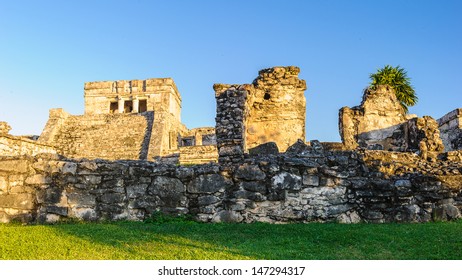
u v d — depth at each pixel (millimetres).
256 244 6543
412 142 18234
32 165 8625
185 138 37250
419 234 7141
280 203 8609
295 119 16516
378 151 12094
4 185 8555
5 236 6680
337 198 8711
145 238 6773
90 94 47000
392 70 32000
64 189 8523
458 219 8742
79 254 5750
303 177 8727
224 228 7762
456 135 23359
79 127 32969
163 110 32969
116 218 8484
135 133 31141
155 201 8609
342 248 6379
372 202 8703
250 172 8695
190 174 8703
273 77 16844
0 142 15867
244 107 11969
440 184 8898
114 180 8625
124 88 46562
